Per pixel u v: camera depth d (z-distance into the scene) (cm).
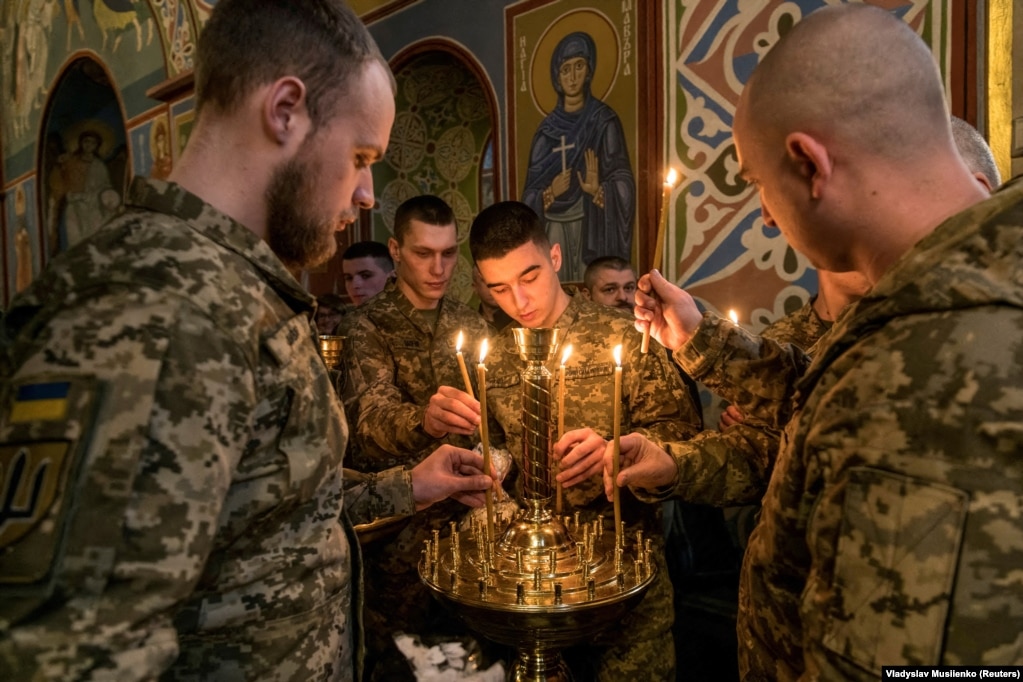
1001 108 184
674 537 238
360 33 78
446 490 115
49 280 63
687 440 142
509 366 166
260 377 67
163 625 56
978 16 189
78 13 637
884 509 53
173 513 55
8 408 56
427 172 439
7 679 49
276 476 69
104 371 55
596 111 291
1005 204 56
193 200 69
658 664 145
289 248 78
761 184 71
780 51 67
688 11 259
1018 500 49
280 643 73
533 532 104
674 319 111
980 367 51
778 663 78
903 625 51
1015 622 48
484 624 92
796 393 69
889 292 59
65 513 52
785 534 71
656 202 272
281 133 73
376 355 193
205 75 74
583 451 119
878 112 62
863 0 213
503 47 324
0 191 790
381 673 136
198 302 61
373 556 190
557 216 307
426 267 197
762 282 243
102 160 726
